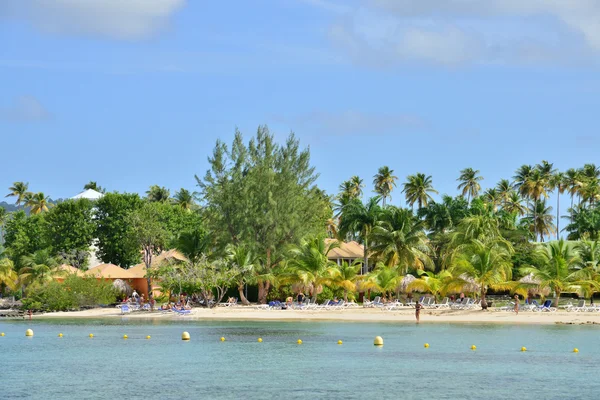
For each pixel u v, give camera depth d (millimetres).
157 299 99125
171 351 51625
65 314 87375
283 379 39500
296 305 85125
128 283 105812
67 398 34750
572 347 52406
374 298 95625
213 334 62594
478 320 72438
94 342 58000
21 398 34812
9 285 105688
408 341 56469
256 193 94562
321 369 42906
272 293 92188
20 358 48656
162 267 88312
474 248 79875
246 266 88688
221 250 93625
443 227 121000
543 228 147000
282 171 96812
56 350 52938
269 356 48625
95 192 146625
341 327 67875
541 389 36500
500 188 157375
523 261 104250
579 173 154000
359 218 108875
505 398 34406
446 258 97000
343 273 86625
